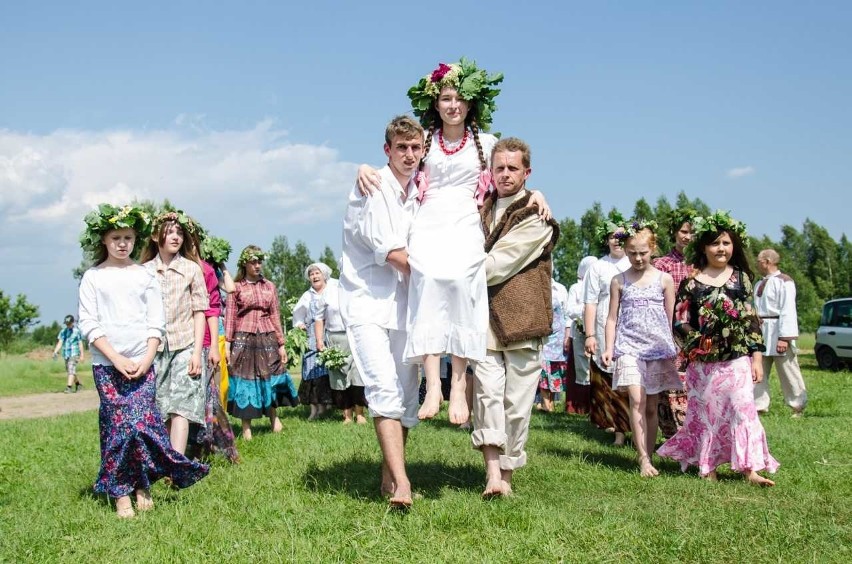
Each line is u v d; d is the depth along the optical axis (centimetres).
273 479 576
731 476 632
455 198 506
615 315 691
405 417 507
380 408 463
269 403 899
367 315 482
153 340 516
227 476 597
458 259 478
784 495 531
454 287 472
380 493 520
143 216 538
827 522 444
